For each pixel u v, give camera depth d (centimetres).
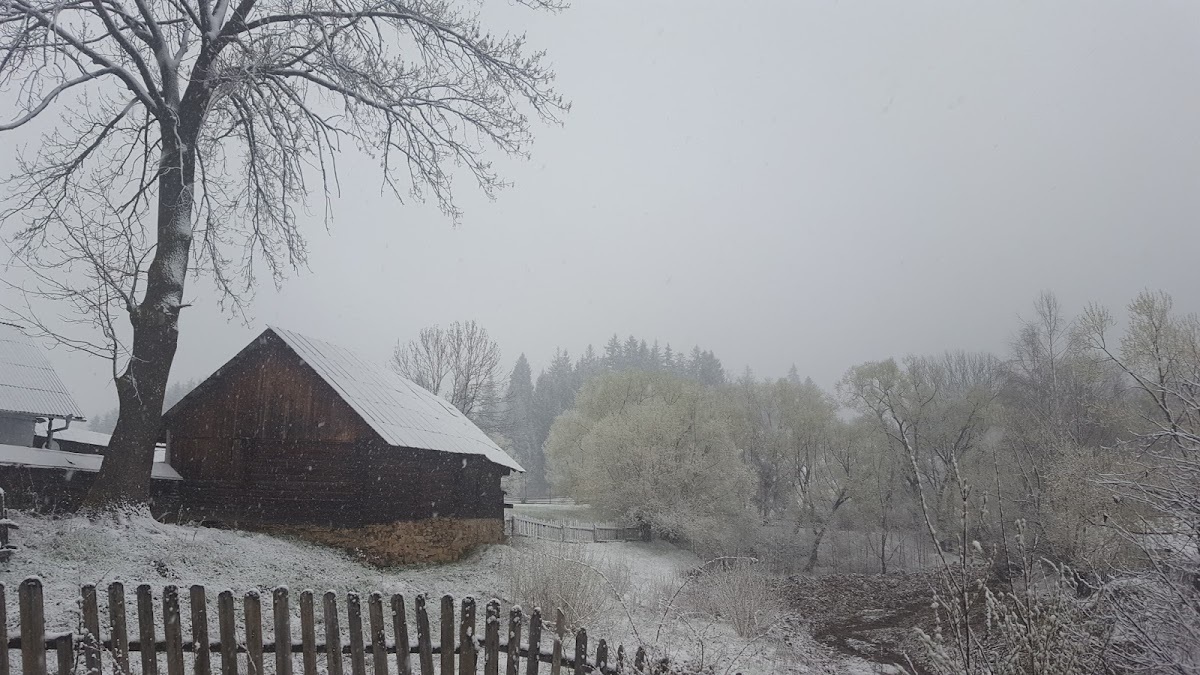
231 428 1983
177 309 1532
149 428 1478
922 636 534
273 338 2000
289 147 1759
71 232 1411
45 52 1457
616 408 5512
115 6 1522
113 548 1262
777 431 5556
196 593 618
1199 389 845
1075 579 637
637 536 4397
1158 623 629
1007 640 529
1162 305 2220
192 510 1934
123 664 603
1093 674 562
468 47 1775
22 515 1412
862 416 4566
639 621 1358
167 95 1551
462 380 5478
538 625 685
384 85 1717
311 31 1666
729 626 1462
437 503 2236
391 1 1684
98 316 1388
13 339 2586
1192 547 646
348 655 759
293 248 1842
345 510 1878
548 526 3638
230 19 1603
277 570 1442
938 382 4984
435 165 1836
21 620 557
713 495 4409
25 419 2425
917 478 556
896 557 4588
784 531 5047
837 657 1427
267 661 639
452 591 1569
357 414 1889
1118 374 2650
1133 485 709
